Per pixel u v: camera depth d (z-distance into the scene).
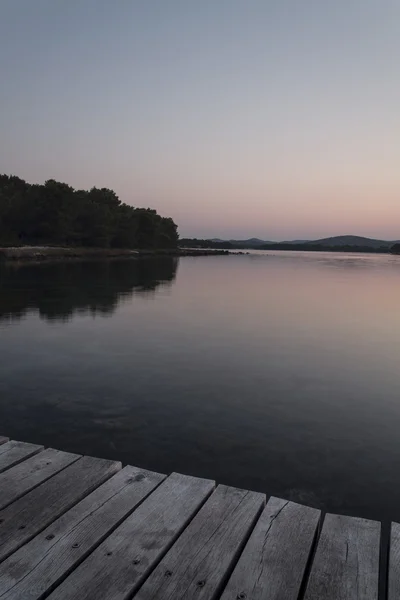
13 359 10.41
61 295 23.33
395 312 19.23
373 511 4.68
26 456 4.32
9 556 2.87
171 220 137.88
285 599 2.56
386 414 7.43
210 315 17.61
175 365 10.15
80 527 3.17
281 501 3.57
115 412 7.25
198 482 3.83
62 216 83.00
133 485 3.79
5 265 48.91
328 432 6.66
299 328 15.16
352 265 73.94
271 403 7.85
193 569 2.78
